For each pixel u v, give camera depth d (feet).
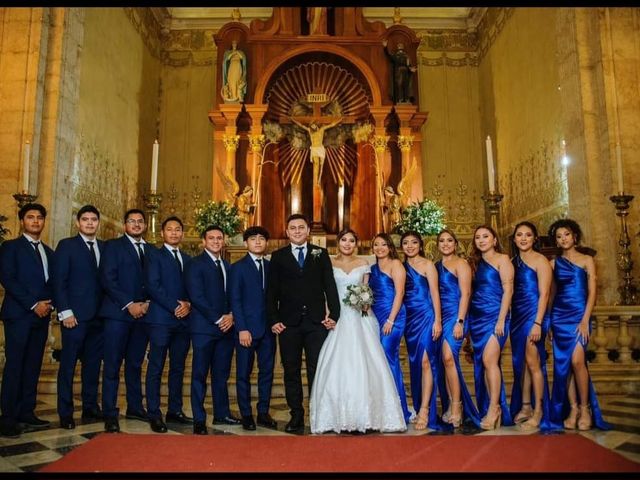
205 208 29.71
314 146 34.19
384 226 32.81
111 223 30.14
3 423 11.37
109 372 12.12
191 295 12.43
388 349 12.88
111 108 30.35
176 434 11.55
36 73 22.04
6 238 20.74
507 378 16.78
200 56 39.29
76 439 11.02
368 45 35.65
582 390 11.94
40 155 22.15
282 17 35.65
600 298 21.07
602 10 22.38
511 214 33.94
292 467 8.80
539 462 9.07
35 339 12.48
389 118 35.22
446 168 38.22
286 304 12.47
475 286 12.95
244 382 12.48
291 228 12.84
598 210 21.58
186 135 38.19
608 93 21.79
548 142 28.66
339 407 11.34
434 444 10.34
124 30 32.40
